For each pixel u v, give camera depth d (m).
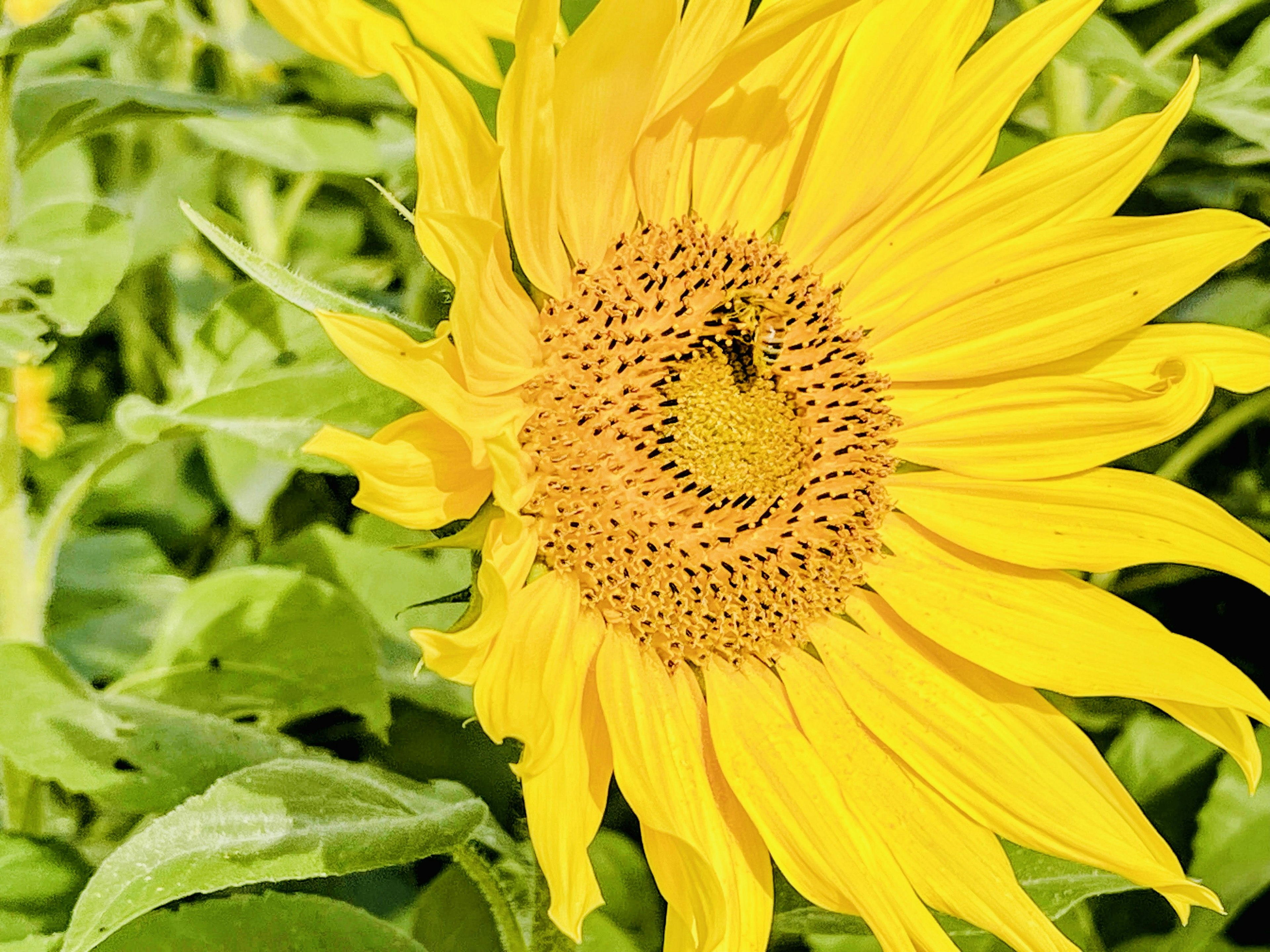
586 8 0.62
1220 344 0.61
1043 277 0.61
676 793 0.56
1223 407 0.75
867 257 0.62
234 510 0.72
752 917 0.56
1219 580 0.73
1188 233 0.60
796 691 0.59
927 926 0.56
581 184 0.58
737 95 0.60
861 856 0.57
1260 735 0.69
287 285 0.55
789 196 0.62
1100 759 0.59
